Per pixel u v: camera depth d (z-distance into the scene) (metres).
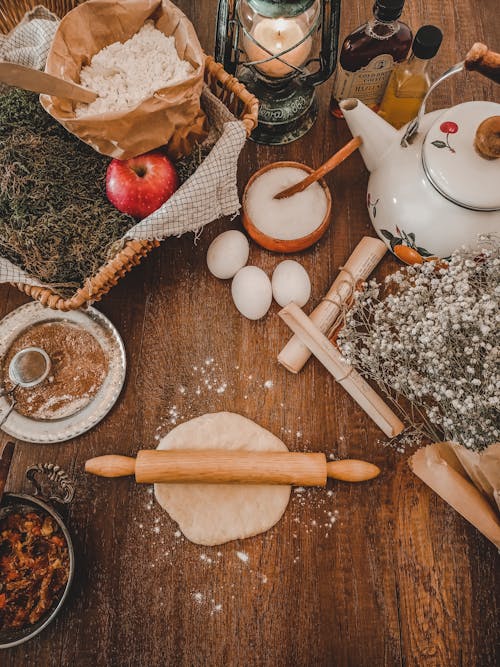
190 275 0.67
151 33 0.59
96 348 0.65
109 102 0.56
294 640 0.59
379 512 0.61
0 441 0.63
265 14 0.53
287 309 0.62
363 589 0.60
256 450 0.62
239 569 0.60
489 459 0.56
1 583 0.56
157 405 0.64
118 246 0.56
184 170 0.63
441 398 0.54
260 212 0.65
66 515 0.61
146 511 0.61
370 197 0.64
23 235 0.58
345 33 0.74
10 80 0.45
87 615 0.59
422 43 0.56
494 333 0.52
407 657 0.58
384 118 0.70
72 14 0.55
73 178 0.61
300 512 0.61
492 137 0.51
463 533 0.61
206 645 0.59
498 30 0.74
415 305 0.55
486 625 0.59
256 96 0.67
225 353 0.65
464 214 0.55
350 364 0.60
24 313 0.65
